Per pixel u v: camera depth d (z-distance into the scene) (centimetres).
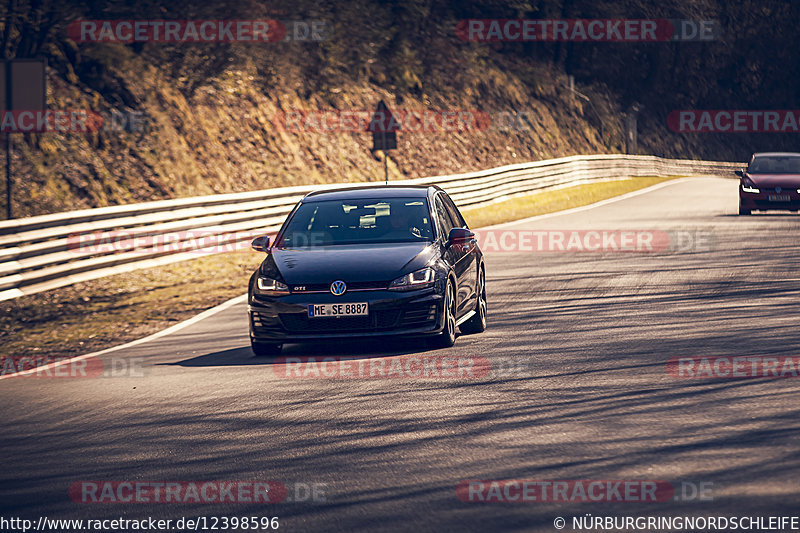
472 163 14600
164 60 9550
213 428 2506
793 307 4041
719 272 5278
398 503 1836
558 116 18425
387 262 3462
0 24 8200
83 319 4784
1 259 5134
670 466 1984
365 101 13088
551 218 9400
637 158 18000
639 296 4544
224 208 7250
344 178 11475
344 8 12800
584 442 2192
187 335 4156
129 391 3044
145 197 8219
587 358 3175
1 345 4194
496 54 18350
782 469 1931
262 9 11006
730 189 13662
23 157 7462
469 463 2073
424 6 15950
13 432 2592
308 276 3438
